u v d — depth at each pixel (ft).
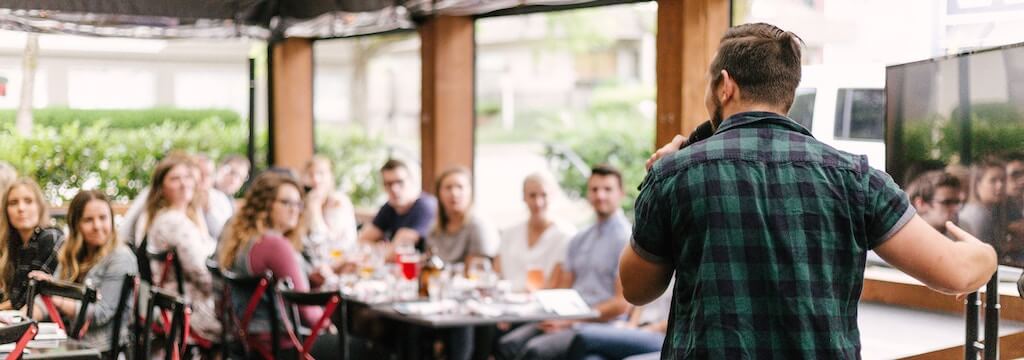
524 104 41.83
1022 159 8.54
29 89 25.52
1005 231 8.75
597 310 18.54
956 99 9.32
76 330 15.15
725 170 7.56
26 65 25.38
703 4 18.06
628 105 41.27
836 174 7.51
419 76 24.22
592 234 19.20
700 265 7.52
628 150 39.86
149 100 27.25
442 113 23.71
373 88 28.25
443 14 23.49
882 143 12.26
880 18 13.30
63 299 16.67
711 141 7.72
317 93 28.78
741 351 7.34
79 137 26.32
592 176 18.97
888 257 7.54
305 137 28.63
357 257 21.45
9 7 22.33
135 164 27.22
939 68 9.57
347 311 20.57
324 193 24.68
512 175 35.50
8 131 25.38
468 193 21.11
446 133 23.75
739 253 7.44
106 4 23.35
